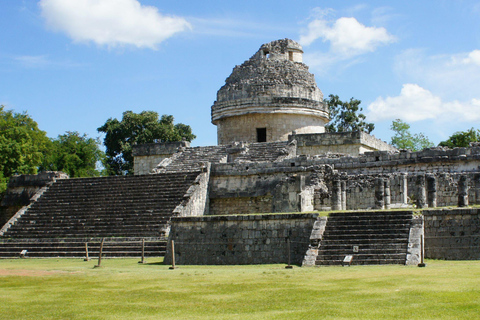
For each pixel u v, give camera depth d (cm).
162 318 1352
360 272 1989
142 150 5631
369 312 1315
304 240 2641
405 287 1593
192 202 3928
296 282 1814
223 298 1575
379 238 2395
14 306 1538
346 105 8369
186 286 1820
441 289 1530
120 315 1399
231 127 5631
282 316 1319
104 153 8038
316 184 3659
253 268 2406
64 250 3491
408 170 3684
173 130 8194
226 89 5694
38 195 4438
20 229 3994
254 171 4206
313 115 5597
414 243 2295
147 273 2255
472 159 3469
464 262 2241
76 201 4244
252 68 5719
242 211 4219
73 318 1379
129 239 3456
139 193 4153
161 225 3638
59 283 1975
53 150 7069
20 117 6906
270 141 5472
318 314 1316
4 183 5050
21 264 2978
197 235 2906
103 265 2775
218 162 4766
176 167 4778
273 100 5453
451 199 3278
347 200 3541
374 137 5256
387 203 3284
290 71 5681
